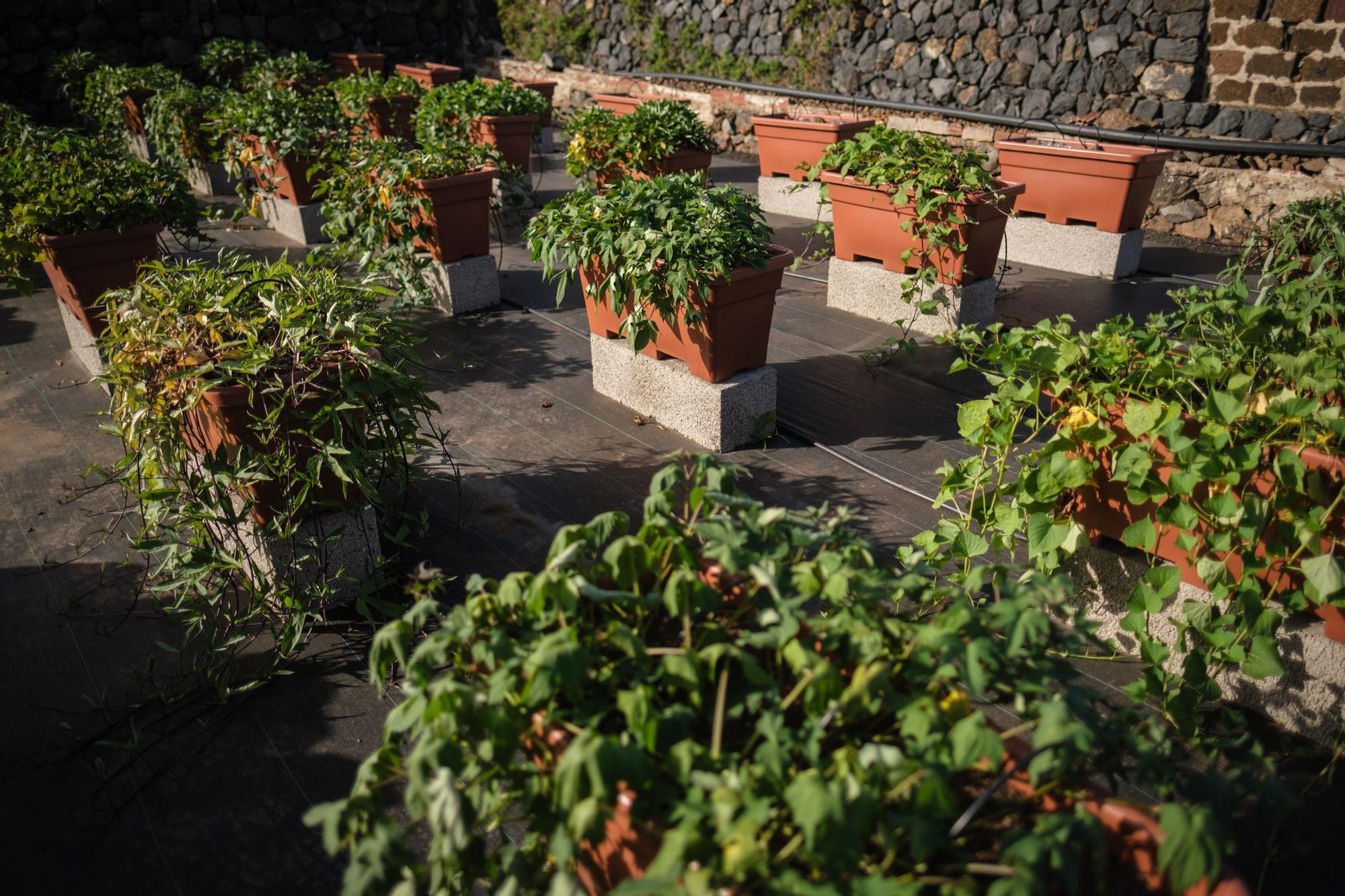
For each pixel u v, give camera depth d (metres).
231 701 2.86
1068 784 1.58
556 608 1.71
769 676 1.63
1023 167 6.97
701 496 1.98
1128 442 2.70
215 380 2.90
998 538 3.03
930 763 1.40
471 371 5.34
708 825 1.37
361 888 1.38
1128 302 6.28
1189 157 7.69
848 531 1.96
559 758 1.60
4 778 2.58
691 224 4.01
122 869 2.31
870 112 9.94
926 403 4.82
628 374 4.69
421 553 3.56
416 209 5.94
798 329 5.91
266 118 7.66
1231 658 2.52
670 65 12.17
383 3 13.90
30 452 4.46
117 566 3.55
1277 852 2.26
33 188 4.81
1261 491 2.50
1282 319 2.77
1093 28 8.19
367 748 2.68
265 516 3.08
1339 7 6.80
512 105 8.77
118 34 12.11
